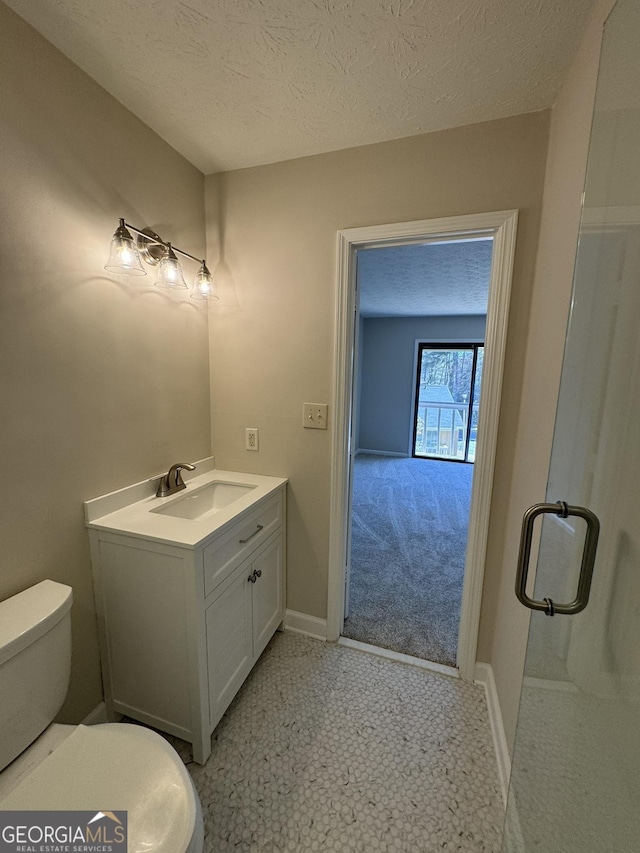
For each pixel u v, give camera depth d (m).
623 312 0.62
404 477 4.80
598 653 0.64
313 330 1.63
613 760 0.57
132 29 0.97
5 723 0.87
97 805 0.77
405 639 1.85
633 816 0.50
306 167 1.55
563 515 0.72
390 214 1.45
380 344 5.93
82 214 1.15
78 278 1.16
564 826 0.73
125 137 1.28
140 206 1.36
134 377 1.40
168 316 1.55
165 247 1.40
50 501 1.12
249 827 1.07
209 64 1.08
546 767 0.83
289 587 1.88
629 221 0.61
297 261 1.61
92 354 1.23
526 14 0.91
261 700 1.49
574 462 0.81
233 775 1.21
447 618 2.01
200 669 1.20
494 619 1.54
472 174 1.34
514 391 1.40
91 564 1.28
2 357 0.97
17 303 1.00
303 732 1.35
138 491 1.44
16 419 1.02
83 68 1.11
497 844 1.04
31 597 1.02
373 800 1.14
